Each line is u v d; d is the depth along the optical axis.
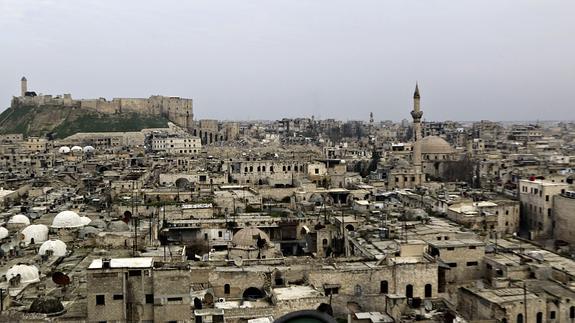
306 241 136.00
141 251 109.00
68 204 168.75
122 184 189.00
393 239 118.88
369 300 88.69
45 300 76.19
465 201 163.62
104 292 71.69
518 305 88.31
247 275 92.56
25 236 119.75
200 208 149.62
